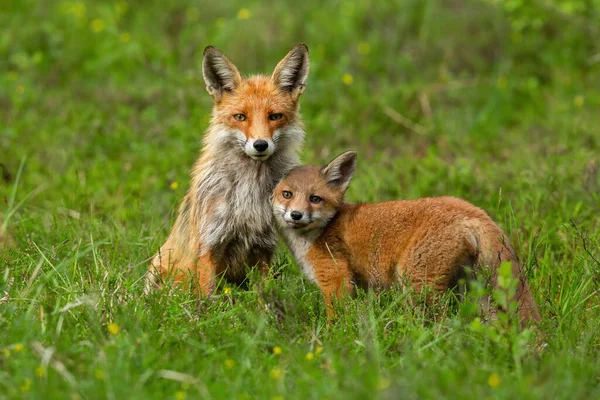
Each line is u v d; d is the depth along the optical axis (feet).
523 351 25.53
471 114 62.85
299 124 38.86
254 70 70.03
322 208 33.88
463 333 28.02
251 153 36.19
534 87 65.21
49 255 35.99
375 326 28.43
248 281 39.47
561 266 36.58
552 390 23.20
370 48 71.26
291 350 26.91
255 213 37.37
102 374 23.77
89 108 60.70
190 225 38.24
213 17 77.46
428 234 31.27
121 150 55.57
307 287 35.09
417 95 63.57
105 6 77.00
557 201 43.32
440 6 73.51
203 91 62.54
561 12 68.90
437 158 52.85
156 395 23.62
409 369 24.35
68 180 49.80
